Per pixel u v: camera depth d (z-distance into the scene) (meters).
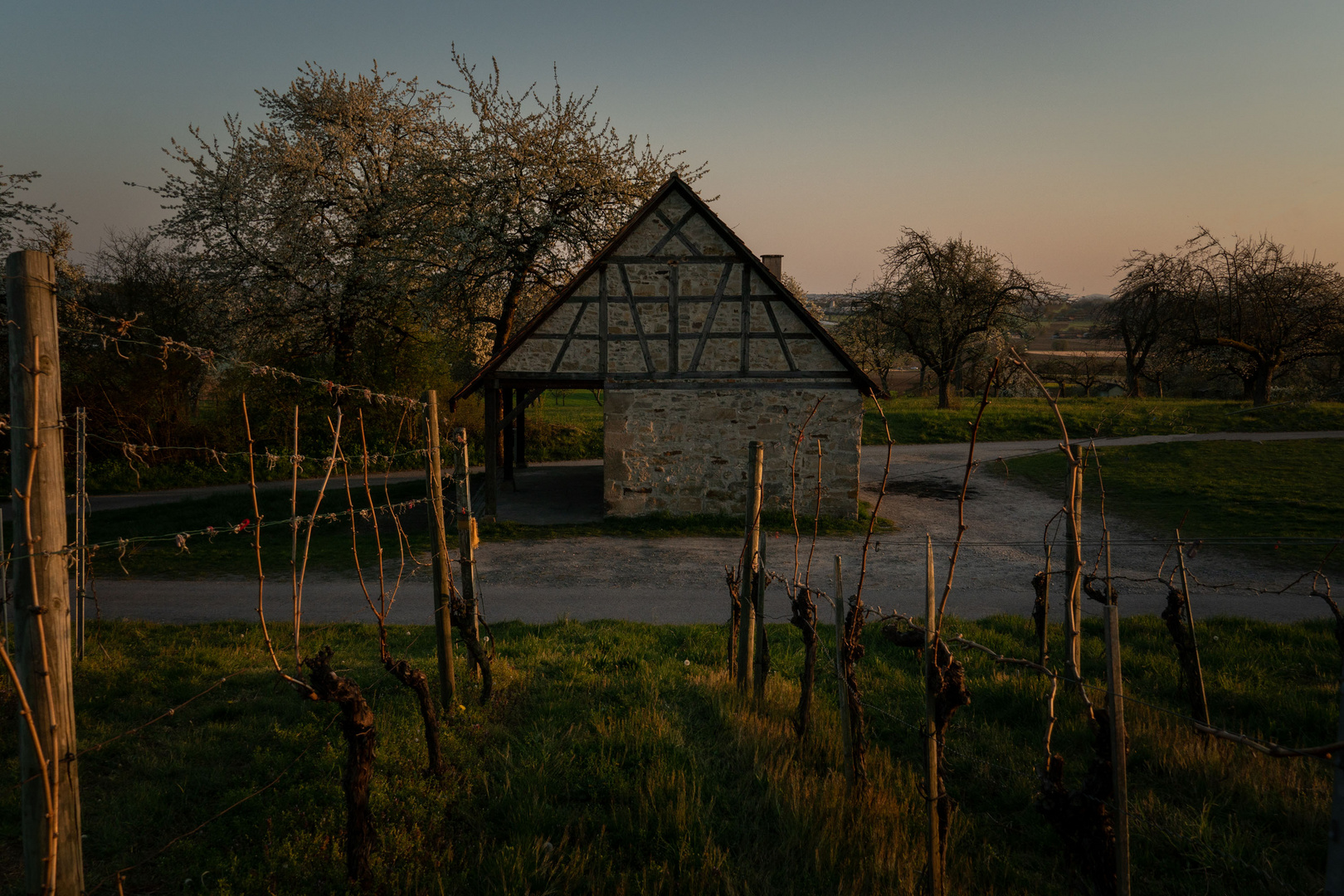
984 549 14.59
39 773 2.92
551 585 12.24
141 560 13.92
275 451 25.84
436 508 6.35
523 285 24.61
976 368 39.53
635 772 5.21
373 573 12.97
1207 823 4.68
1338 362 36.44
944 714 3.86
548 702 6.63
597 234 23.34
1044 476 21.75
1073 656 4.83
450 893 3.99
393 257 23.47
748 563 6.77
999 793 5.30
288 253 26.05
